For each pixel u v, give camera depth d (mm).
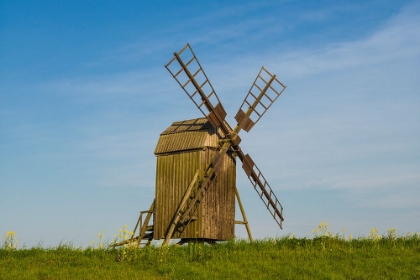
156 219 37219
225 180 38219
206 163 36781
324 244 31750
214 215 37125
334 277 26547
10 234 30281
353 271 27406
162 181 37438
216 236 37125
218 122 37375
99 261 29422
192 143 36812
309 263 28844
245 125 39250
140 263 29406
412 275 27094
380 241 32594
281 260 29656
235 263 29125
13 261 28391
